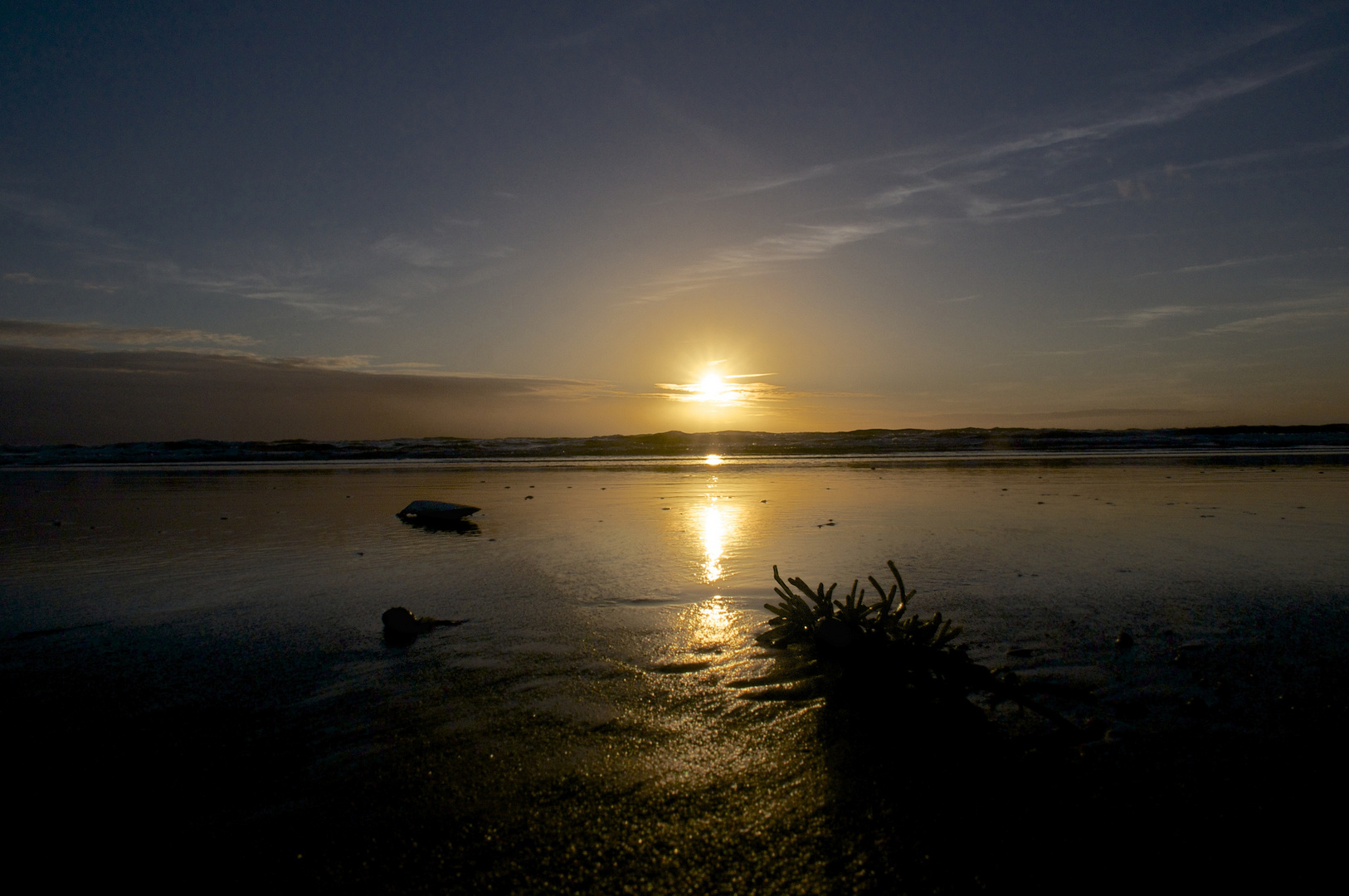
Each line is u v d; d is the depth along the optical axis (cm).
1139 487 1628
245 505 1470
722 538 965
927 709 404
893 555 830
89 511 1395
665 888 258
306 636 546
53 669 481
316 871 267
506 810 307
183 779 334
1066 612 582
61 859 275
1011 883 258
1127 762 341
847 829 291
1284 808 300
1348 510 1171
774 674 460
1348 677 435
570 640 531
